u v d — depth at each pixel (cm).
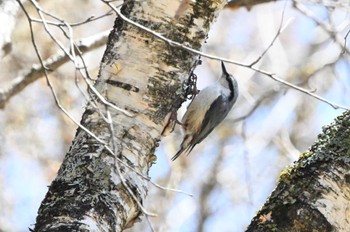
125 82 809
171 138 1681
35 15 1708
